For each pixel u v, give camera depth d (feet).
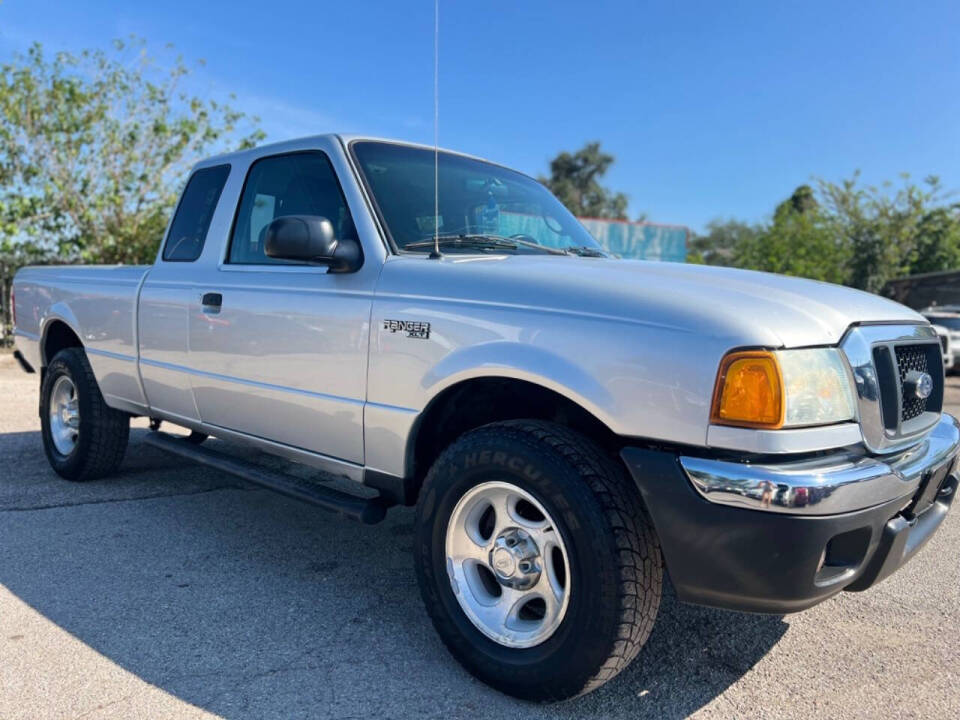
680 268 9.00
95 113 40.29
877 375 7.53
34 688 7.91
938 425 9.23
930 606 10.74
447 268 8.91
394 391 9.02
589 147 153.38
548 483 7.41
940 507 8.89
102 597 10.25
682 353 6.94
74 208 40.27
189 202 13.38
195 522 13.53
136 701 7.72
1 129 37.83
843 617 10.34
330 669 8.49
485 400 9.25
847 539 7.07
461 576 8.43
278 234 9.23
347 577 11.23
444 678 8.38
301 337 10.15
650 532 7.43
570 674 7.37
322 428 10.08
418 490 9.49
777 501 6.46
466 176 11.73
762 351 6.70
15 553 11.78
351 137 10.91
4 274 38.75
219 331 11.50
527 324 7.89
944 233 101.86
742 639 9.62
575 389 7.40
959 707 8.11
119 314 13.89
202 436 15.02
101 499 14.73
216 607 10.04
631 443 7.32
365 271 9.59
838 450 7.09
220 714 7.54
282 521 13.74
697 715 7.83
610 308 7.51
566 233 12.37
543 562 7.77
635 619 7.16
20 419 22.68
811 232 93.86
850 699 8.23
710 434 6.77
